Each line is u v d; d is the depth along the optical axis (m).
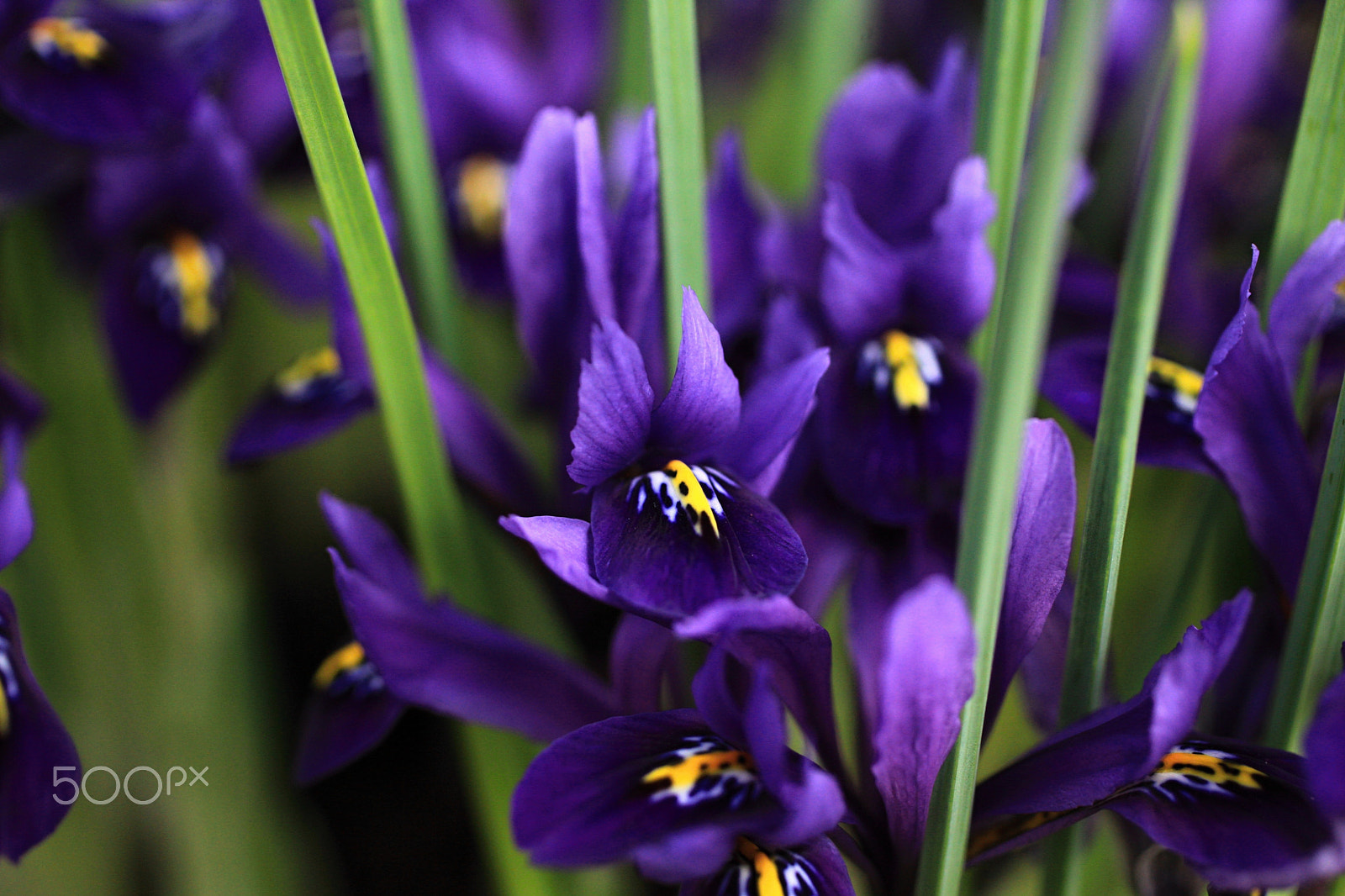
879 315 0.34
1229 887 0.30
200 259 0.41
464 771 0.43
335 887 0.47
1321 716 0.29
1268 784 0.30
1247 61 0.40
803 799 0.29
